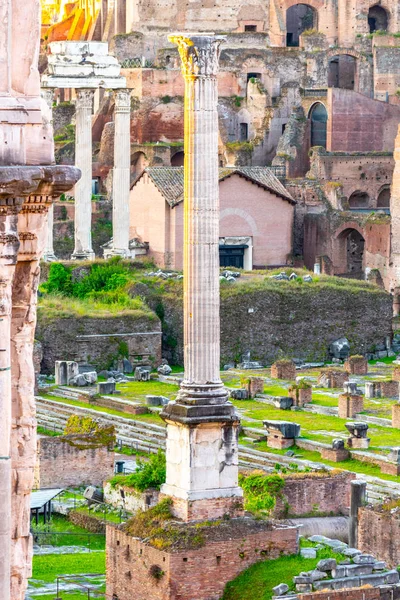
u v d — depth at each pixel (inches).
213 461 2534.5
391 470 3622.0
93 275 6097.4
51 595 2632.9
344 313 5984.3
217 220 2546.8
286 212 7337.6
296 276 6141.7
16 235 961.5
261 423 4279.0
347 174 7815.0
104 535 3129.9
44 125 980.6
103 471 3595.0
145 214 7121.1
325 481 2997.0
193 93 2522.1
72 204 7495.1
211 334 2541.8
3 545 952.9
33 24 961.5
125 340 5531.5
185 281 2541.8
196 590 2453.2
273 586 2400.3
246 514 2568.9
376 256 7209.6
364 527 2778.1
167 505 2549.2
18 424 1005.8
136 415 4473.4
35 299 1018.1
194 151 2527.1
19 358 1009.5
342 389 5009.8
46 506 3287.4
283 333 5880.9
